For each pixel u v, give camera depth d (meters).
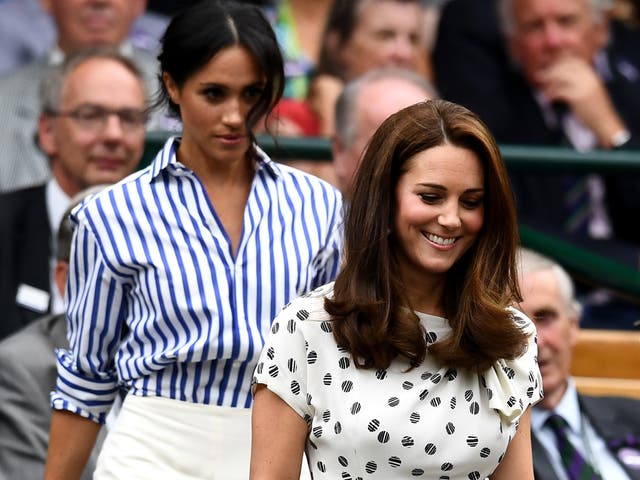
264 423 11.04
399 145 10.76
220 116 12.55
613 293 20.56
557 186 23.09
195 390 12.65
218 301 12.60
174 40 12.61
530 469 11.41
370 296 10.80
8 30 23.08
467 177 10.69
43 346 16.89
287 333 10.98
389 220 10.88
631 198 23.00
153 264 12.66
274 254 12.81
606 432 17.20
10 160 22.28
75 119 19.86
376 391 10.80
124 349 12.94
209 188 12.98
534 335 11.39
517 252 11.08
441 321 11.03
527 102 23.56
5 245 19.69
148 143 20.06
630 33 23.98
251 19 12.59
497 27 23.50
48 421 16.58
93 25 23.03
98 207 12.81
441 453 10.82
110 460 12.72
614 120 23.48
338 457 10.86
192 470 12.57
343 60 23.42
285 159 19.70
